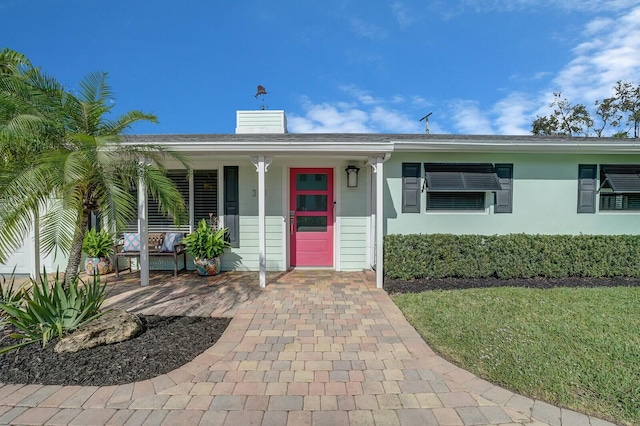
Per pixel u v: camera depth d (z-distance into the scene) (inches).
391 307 179.3
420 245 238.8
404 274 236.7
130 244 263.1
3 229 116.0
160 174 163.3
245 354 122.2
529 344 125.4
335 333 142.9
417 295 198.2
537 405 90.3
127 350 122.1
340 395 96.2
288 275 262.4
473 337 133.3
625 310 165.6
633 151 253.1
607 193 270.4
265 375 107.2
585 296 192.4
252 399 94.0
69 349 117.8
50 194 126.0
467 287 221.9
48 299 126.6
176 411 88.4
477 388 99.0
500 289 211.5
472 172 261.3
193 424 83.3
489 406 90.6
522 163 265.7
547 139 265.1
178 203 166.6
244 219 282.0
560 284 229.1
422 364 114.3
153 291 212.8
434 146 244.8
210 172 284.5
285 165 279.9
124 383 101.3
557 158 266.1
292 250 288.7
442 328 143.9
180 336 136.8
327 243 288.7
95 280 147.7
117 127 161.0
